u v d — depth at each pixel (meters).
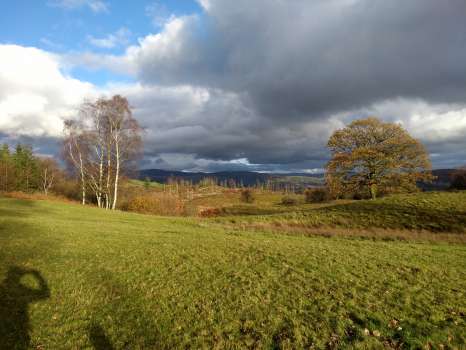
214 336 8.49
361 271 13.76
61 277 12.47
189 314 9.67
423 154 48.38
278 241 21.50
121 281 12.37
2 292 10.55
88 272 13.24
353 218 32.25
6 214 28.19
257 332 8.65
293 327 8.85
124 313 9.74
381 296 10.92
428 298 10.77
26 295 10.59
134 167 49.09
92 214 35.72
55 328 8.71
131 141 46.41
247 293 11.20
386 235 26.06
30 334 8.36
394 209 32.81
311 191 82.00
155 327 8.91
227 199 132.50
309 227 31.22
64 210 36.53
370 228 29.12
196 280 12.59
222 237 22.62
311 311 9.78
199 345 8.09
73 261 14.62
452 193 36.91
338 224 31.33
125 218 34.69
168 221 34.19
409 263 15.19
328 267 14.23
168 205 61.69
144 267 14.16
